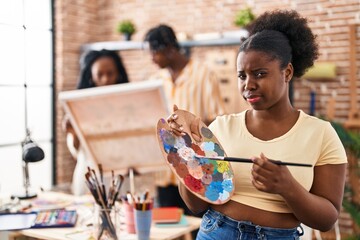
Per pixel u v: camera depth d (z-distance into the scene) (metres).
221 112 3.02
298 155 1.14
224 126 1.27
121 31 5.18
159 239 1.90
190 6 5.07
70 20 5.29
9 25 4.70
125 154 2.22
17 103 4.83
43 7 5.08
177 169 1.24
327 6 4.31
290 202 1.05
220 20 4.89
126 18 5.53
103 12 5.66
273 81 1.11
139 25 5.44
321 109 4.36
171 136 1.28
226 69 4.50
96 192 1.83
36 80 5.03
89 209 2.34
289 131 1.17
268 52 1.10
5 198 2.53
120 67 2.86
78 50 5.43
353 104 4.12
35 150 2.44
